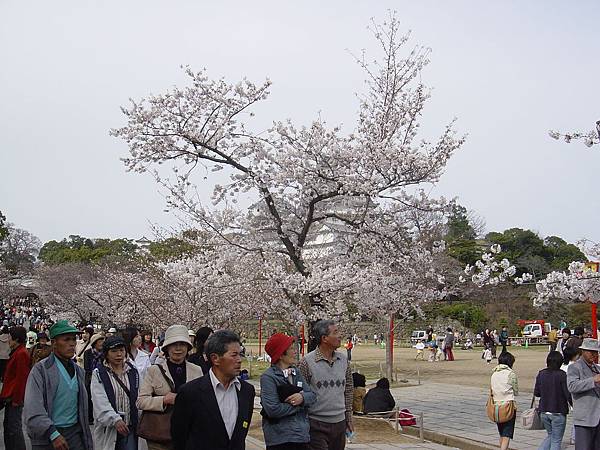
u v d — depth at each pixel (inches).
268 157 565.6
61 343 267.7
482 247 2532.0
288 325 630.5
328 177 561.3
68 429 263.0
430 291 674.2
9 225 3848.4
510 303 2169.0
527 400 793.6
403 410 578.9
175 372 269.9
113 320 1461.6
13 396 397.1
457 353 1843.0
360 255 607.2
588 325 1881.2
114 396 279.4
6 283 2839.6
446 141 573.0
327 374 296.0
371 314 677.9
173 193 600.1
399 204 612.7
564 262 2591.0
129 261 1664.6
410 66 642.8
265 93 564.1
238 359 204.8
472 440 518.9
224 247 631.8
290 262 652.7
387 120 615.2
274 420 267.7
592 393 360.5
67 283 2261.3
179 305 840.3
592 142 500.1
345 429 307.1
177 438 201.2
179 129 557.6
